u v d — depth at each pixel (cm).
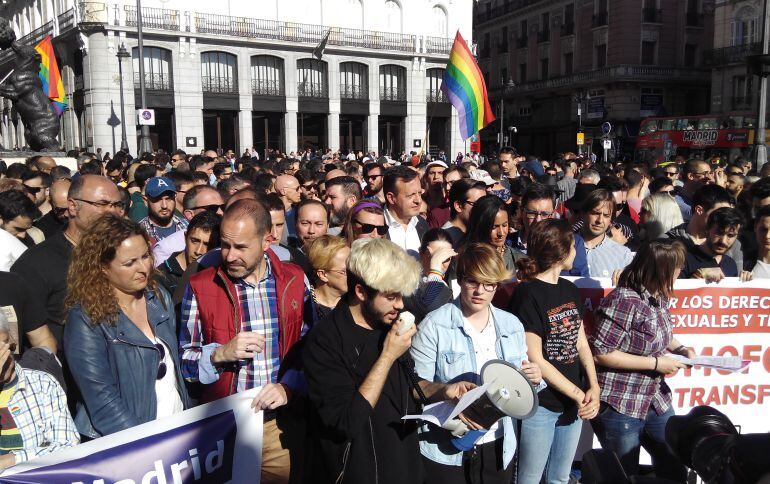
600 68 4275
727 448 184
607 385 406
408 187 557
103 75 3200
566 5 4588
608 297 405
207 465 304
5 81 1537
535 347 378
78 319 293
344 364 289
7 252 469
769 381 500
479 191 551
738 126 2794
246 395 318
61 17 3409
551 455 407
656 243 394
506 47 5294
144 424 288
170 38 3319
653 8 4122
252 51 3534
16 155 1452
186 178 729
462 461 346
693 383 492
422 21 3991
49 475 263
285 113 3678
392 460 295
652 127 3266
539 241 386
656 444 412
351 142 3919
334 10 3753
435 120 4134
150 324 319
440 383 321
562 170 1349
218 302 336
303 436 346
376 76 3878
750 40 3534
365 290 282
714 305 490
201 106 3441
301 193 711
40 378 284
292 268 362
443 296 395
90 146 3316
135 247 297
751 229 614
